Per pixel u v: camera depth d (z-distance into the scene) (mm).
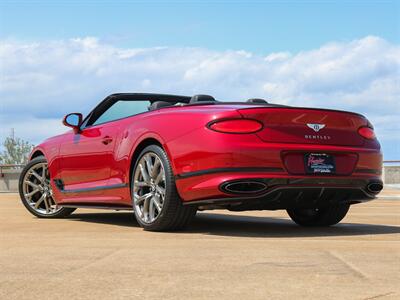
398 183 23812
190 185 4777
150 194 5180
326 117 4902
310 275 2816
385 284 2602
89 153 6176
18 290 2500
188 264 3158
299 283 2621
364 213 8180
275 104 5574
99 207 6098
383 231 5270
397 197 13445
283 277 2766
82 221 6410
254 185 4617
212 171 4629
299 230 5355
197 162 4719
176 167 4867
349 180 4922
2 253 3637
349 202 5328
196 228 5496
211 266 3088
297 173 4715
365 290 2477
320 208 5699
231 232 5094
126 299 2322
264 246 3959
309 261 3250
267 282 2645
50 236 4684
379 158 5227
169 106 5465
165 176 4949
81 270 2980
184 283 2627
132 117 5676
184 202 4902
